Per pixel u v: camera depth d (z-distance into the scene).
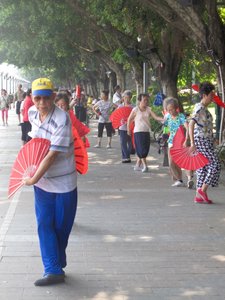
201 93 8.45
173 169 10.16
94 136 21.56
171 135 10.11
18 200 8.82
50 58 36.22
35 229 7.01
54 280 5.07
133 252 6.10
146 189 9.92
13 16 25.28
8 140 19.14
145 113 11.88
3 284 5.09
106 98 17.16
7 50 38.59
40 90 4.84
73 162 5.10
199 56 21.03
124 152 13.59
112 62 29.44
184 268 5.57
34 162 4.99
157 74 19.48
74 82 59.19
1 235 6.71
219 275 5.38
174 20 13.41
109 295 4.86
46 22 24.80
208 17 13.10
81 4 19.44
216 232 6.97
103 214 7.89
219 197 9.14
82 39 28.59
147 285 5.10
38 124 5.03
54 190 5.00
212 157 8.49
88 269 5.52
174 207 8.40
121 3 14.84
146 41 18.89
